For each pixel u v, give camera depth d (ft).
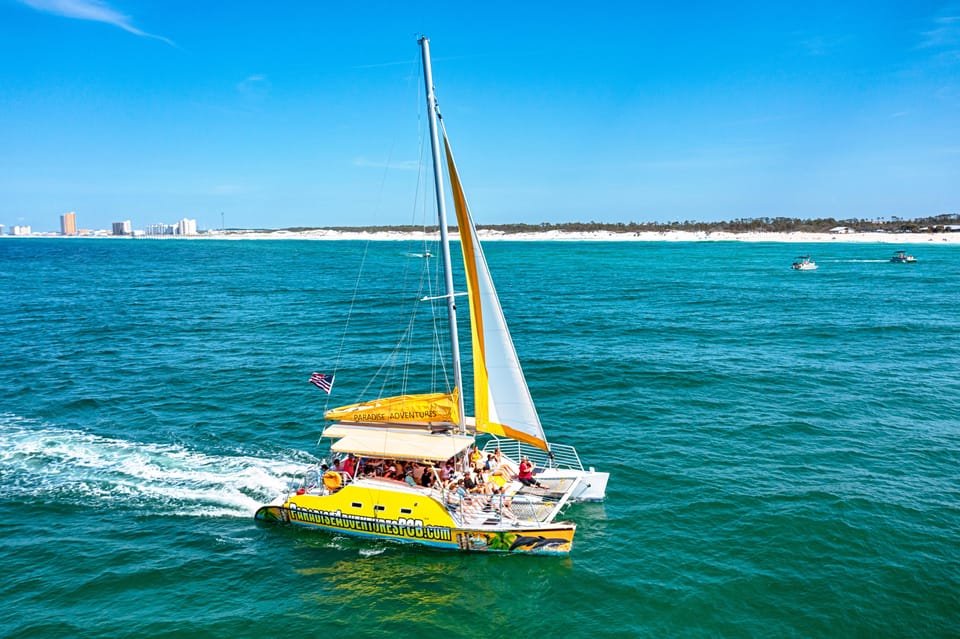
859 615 50.26
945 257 501.56
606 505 69.51
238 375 124.77
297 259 548.72
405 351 148.77
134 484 75.51
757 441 88.02
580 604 52.60
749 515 66.44
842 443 86.84
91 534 63.98
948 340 159.63
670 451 84.53
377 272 388.57
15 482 75.46
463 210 63.46
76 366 131.85
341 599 53.62
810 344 154.10
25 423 95.86
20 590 54.08
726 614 50.88
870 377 121.60
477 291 65.16
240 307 222.07
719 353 143.02
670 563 58.08
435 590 54.90
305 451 85.87
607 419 97.81
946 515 65.72
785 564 57.47
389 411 68.90
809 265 391.65
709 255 572.10
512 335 165.07
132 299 247.29
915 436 89.35
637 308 218.18
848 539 61.26
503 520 61.46
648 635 48.70
